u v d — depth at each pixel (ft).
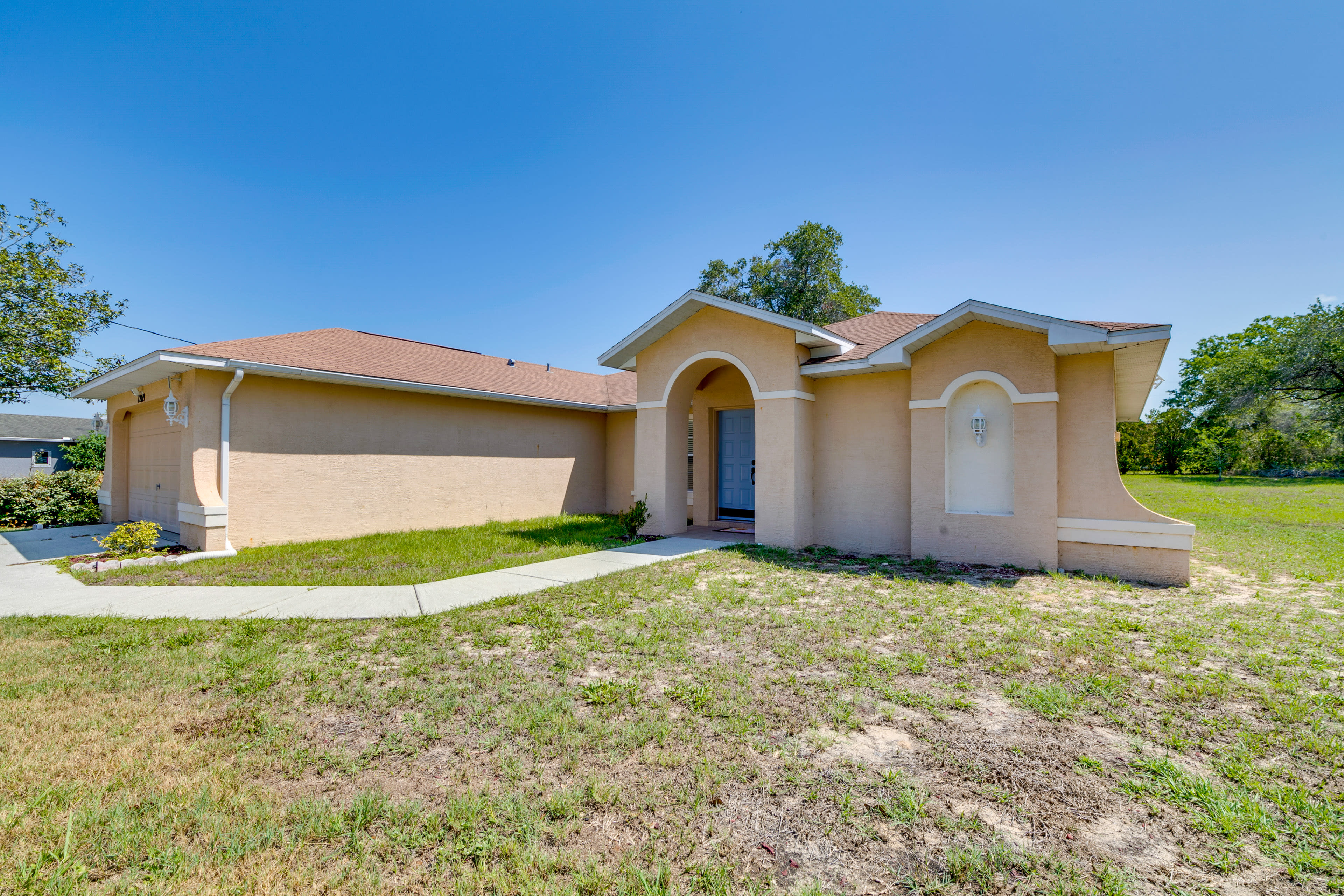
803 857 7.29
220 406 31.07
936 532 28.09
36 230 65.77
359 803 8.32
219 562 28.27
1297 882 6.77
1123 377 30.76
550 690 12.65
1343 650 14.80
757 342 32.63
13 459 100.94
